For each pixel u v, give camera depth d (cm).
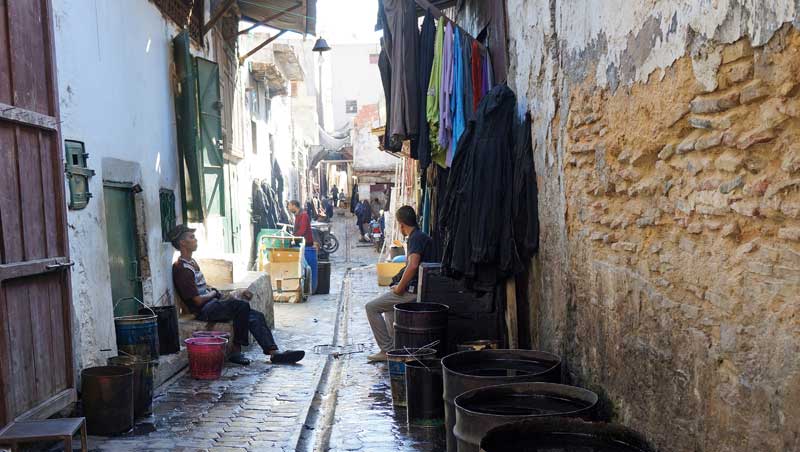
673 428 310
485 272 557
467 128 580
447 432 425
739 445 255
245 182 1545
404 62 700
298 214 1731
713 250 275
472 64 695
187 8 977
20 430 389
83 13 571
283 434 526
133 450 478
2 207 402
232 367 783
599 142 405
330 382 731
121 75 674
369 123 3328
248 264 1563
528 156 555
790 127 227
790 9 218
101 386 505
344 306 1333
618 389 378
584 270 436
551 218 509
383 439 519
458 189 577
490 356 466
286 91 2047
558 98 485
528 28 559
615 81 375
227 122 1245
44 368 447
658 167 326
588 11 416
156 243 769
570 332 464
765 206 238
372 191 3675
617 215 381
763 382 241
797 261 223
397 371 599
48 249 458
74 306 518
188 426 545
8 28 417
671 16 303
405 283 786
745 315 252
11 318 404
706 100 274
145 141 750
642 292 345
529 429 323
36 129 448
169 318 721
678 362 306
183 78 885
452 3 937
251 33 1759
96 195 580
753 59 243
